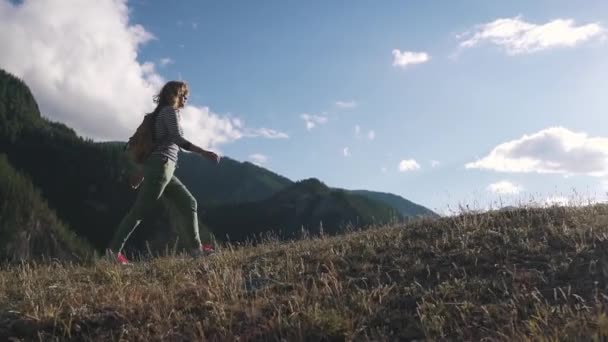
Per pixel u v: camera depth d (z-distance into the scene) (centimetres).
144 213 650
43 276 587
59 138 13288
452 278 488
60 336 416
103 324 432
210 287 488
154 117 653
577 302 410
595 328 351
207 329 416
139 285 507
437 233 653
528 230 607
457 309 416
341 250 612
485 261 525
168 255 645
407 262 545
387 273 509
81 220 10719
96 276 570
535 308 398
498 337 364
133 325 429
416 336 387
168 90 660
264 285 504
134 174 664
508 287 450
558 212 682
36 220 8456
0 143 12781
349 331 388
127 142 666
